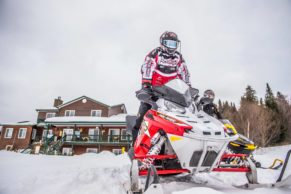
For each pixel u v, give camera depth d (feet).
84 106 100.17
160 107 8.30
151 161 7.63
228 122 9.71
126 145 83.51
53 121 85.40
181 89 8.84
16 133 95.45
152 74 12.12
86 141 84.43
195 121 7.58
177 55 12.55
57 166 16.48
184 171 7.24
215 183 9.70
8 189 8.58
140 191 7.07
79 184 9.47
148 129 8.00
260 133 82.69
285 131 91.25
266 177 11.57
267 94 131.95
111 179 10.69
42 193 8.07
